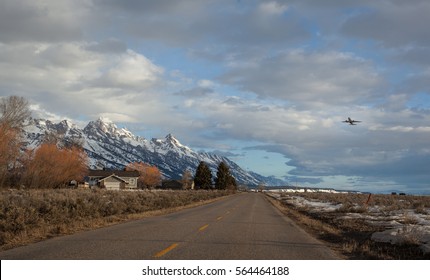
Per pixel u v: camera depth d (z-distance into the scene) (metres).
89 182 125.75
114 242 13.68
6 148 58.25
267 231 19.16
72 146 72.44
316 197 80.75
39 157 64.69
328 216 31.25
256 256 11.82
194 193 75.44
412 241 14.23
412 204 43.91
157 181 156.12
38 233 15.57
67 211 20.89
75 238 14.59
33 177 63.88
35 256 10.91
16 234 14.81
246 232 18.30
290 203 61.47
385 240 15.61
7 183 61.91
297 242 15.56
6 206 17.72
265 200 72.75
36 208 19.06
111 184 119.38
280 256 11.99
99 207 25.66
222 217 27.58
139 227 19.08
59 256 10.95
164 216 27.39
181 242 14.13
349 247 14.20
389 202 49.97
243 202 58.62
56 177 67.50
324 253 12.91
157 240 14.45
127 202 32.88
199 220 24.41
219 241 14.77
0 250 11.87
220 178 162.75
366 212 32.81
